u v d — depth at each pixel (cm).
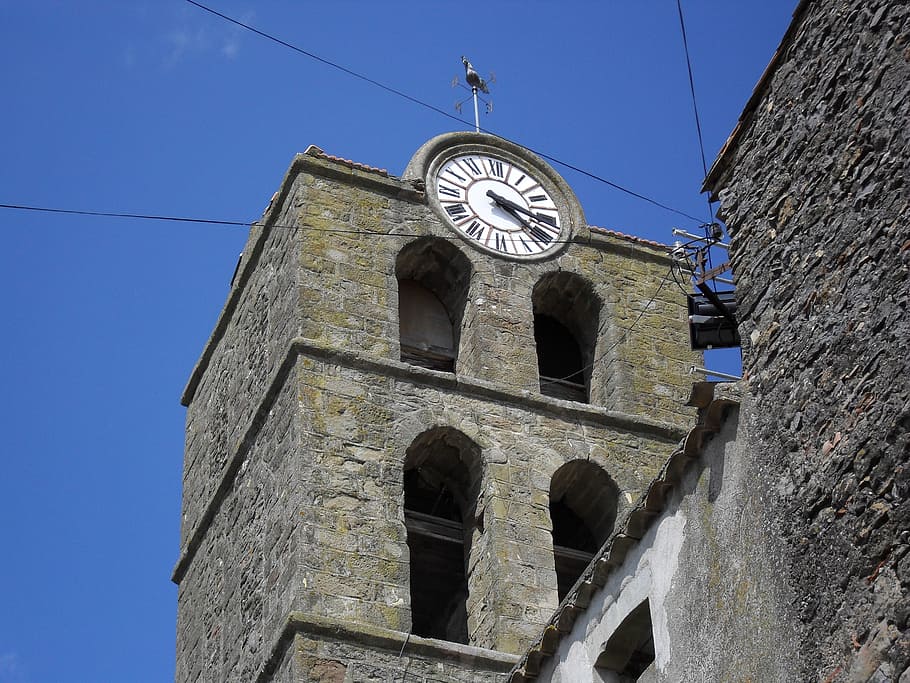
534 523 3494
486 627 3362
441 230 3938
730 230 2281
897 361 1956
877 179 2059
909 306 1966
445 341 3897
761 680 2005
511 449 3597
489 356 3775
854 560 1925
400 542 3369
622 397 3838
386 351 3669
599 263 4053
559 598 3603
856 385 2002
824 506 1988
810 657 1941
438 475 3609
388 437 3525
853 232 2075
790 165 2211
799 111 2214
